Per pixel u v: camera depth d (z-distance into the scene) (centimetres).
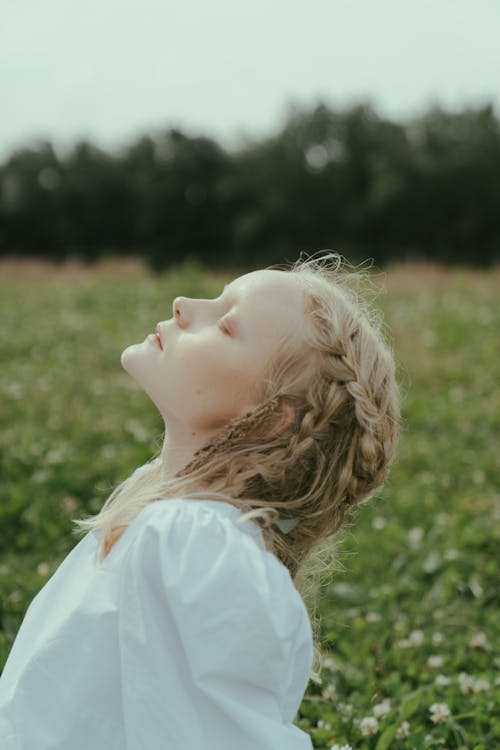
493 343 866
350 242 4869
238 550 120
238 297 138
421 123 4847
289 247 4912
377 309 165
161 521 123
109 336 894
